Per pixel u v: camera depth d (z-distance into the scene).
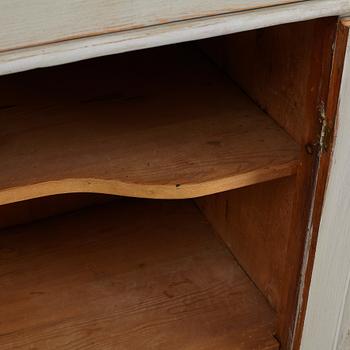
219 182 1.07
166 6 0.85
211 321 1.30
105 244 1.46
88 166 1.09
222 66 1.30
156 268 1.41
